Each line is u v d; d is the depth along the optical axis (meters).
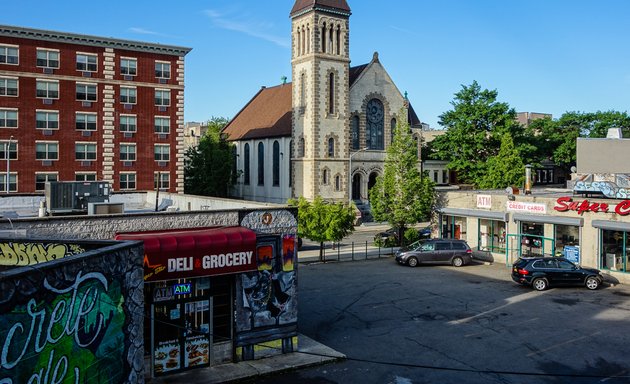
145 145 58.69
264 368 18.84
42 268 9.09
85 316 10.47
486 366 19.14
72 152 55.09
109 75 56.31
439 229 45.47
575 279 30.78
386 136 71.38
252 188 79.94
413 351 20.77
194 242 17.56
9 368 8.30
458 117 67.25
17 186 52.69
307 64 65.44
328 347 21.09
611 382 17.67
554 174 91.62
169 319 18.33
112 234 17.42
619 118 79.62
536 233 37.91
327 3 64.94
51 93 53.81
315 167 64.62
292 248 20.55
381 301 28.22
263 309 19.95
